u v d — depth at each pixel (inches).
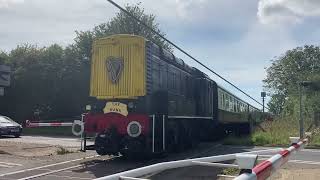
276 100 2935.5
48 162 625.6
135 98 666.8
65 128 1765.5
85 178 495.5
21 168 560.1
